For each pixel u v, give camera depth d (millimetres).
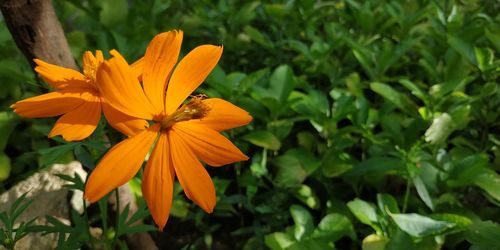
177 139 216
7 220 274
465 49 465
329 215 381
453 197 390
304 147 482
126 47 510
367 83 541
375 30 634
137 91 205
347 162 427
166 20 664
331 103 550
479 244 340
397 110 527
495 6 666
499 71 456
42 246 355
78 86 217
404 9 692
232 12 649
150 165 211
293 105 461
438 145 406
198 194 213
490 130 492
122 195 360
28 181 407
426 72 548
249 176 439
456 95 434
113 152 203
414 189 444
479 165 378
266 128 477
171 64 211
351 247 410
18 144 487
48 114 208
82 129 206
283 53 618
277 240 369
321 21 691
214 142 218
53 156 244
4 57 510
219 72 454
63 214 387
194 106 216
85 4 691
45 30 316
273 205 419
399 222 333
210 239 426
